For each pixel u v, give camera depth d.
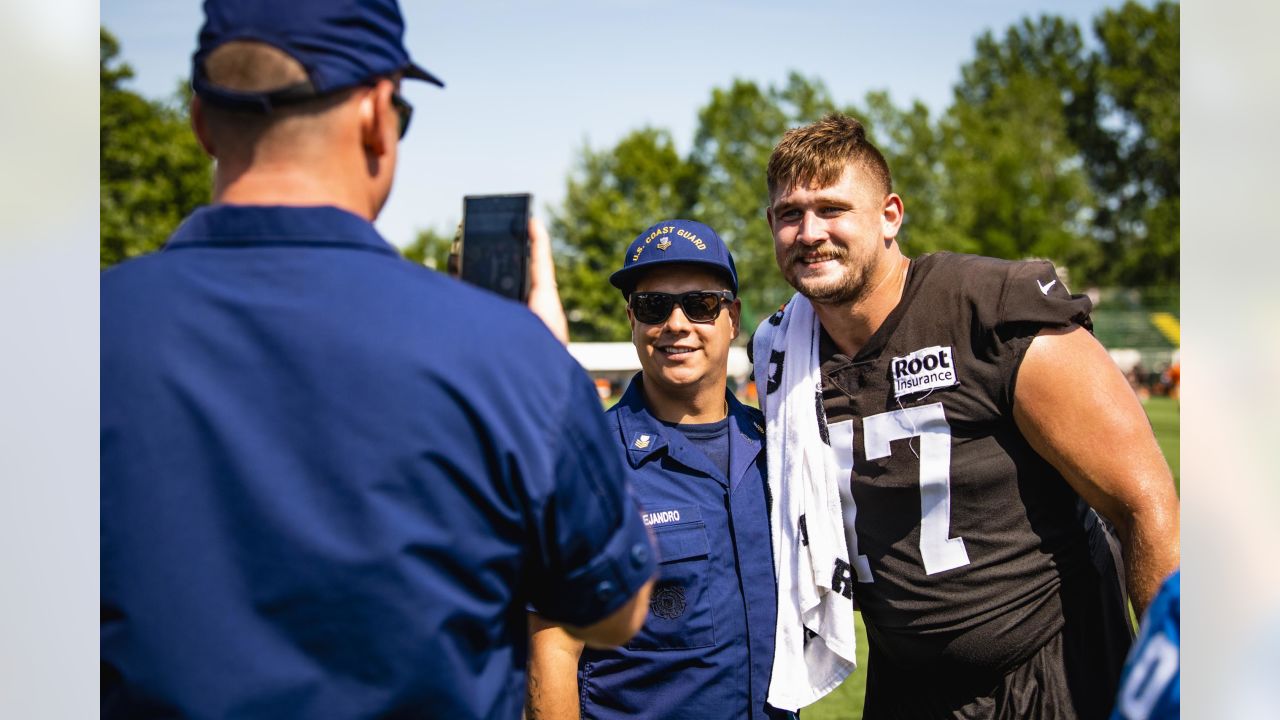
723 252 2.63
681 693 2.36
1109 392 2.24
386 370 1.11
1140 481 2.19
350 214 1.20
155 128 30.38
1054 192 53.47
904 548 2.48
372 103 1.21
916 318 2.44
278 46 1.15
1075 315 2.29
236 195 1.19
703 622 2.38
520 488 1.15
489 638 1.17
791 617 2.50
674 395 2.59
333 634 1.07
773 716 2.46
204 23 1.17
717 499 2.49
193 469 1.09
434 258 47.09
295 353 1.11
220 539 1.08
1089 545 2.48
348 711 1.07
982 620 2.42
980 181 48.97
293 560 1.07
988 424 2.39
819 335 2.66
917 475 2.44
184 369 1.12
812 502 2.55
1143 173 58.28
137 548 1.08
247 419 1.10
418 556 1.09
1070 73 63.03
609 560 1.24
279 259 1.15
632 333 2.66
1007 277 2.34
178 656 1.06
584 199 43.22
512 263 1.41
